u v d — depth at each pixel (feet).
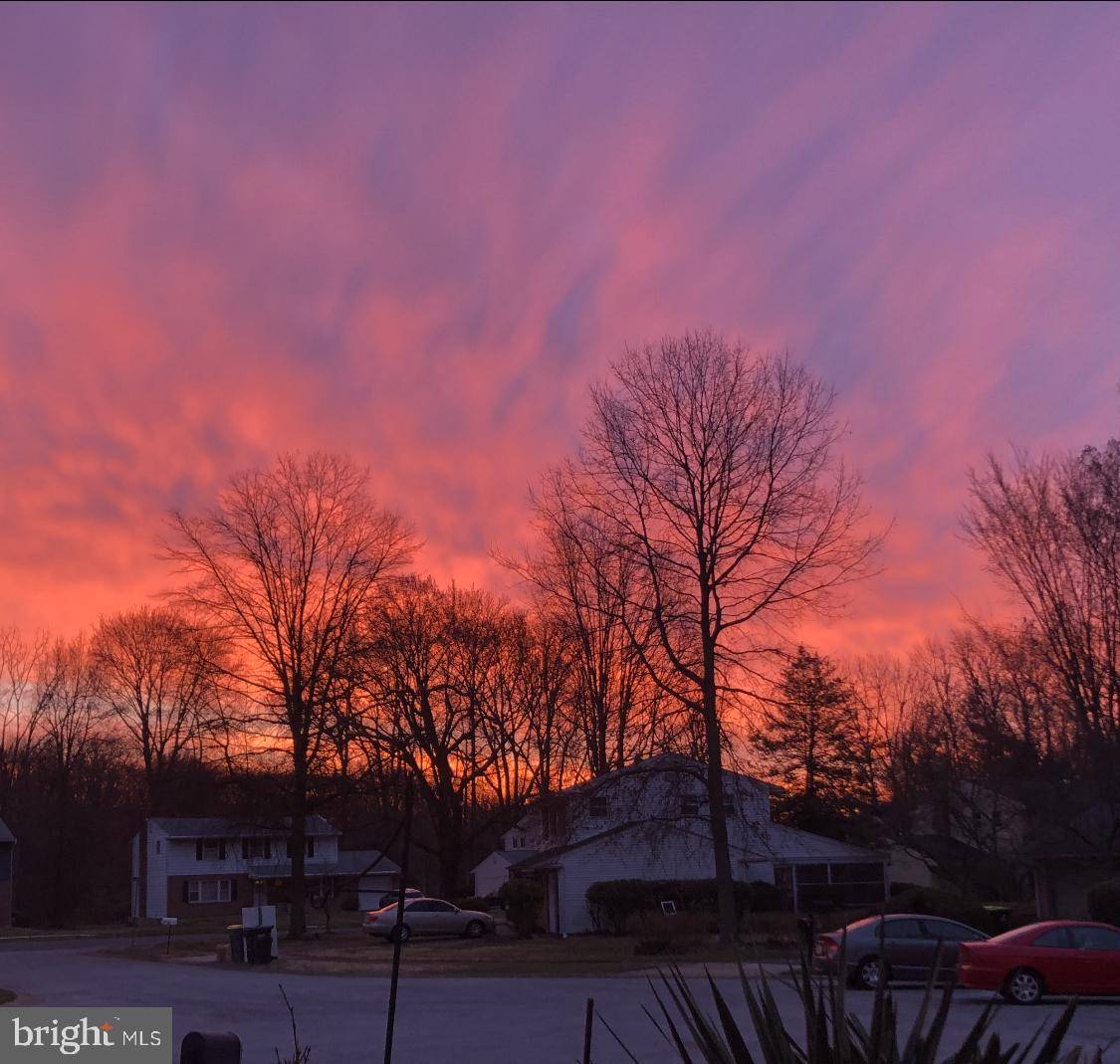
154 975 106.83
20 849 261.24
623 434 119.75
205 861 257.14
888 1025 18.30
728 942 112.37
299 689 147.33
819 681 204.74
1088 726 123.65
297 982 95.66
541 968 100.63
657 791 143.74
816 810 199.52
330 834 263.70
